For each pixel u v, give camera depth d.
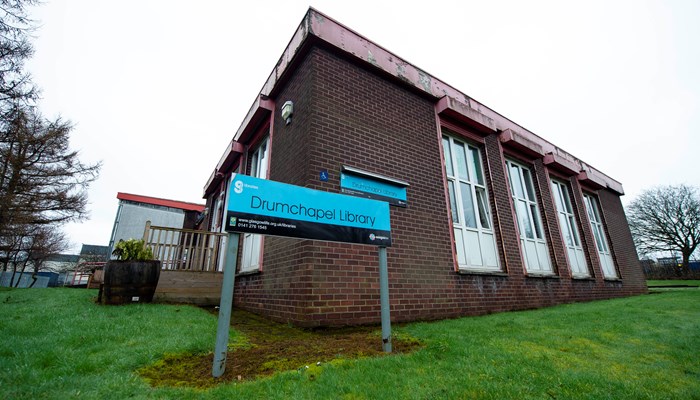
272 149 6.13
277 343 3.21
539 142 9.56
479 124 7.23
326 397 1.94
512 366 2.52
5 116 13.06
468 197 7.02
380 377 2.24
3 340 2.87
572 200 10.26
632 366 2.68
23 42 11.36
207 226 12.36
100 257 36.28
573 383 2.23
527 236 8.04
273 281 5.02
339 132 4.98
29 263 27.36
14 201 15.55
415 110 6.32
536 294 7.07
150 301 5.41
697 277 23.84
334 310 4.16
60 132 17.64
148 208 17.44
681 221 29.19
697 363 2.75
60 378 2.08
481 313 5.78
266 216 2.66
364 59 5.64
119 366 2.37
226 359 2.61
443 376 2.29
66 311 4.35
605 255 11.02
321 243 4.32
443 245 5.70
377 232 3.36
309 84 5.03
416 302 4.98
